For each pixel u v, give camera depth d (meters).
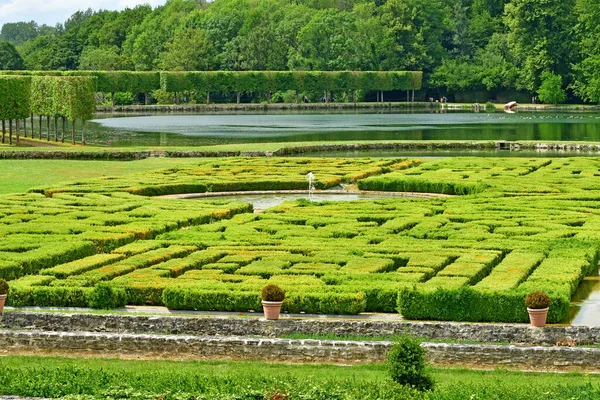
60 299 43.19
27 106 123.94
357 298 41.62
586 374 34.22
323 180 82.00
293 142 122.44
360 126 164.75
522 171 85.06
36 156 107.88
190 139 137.38
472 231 56.53
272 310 39.44
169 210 65.25
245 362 36.38
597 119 183.25
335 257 49.50
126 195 72.19
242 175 84.44
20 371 30.77
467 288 40.94
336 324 38.78
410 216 61.81
